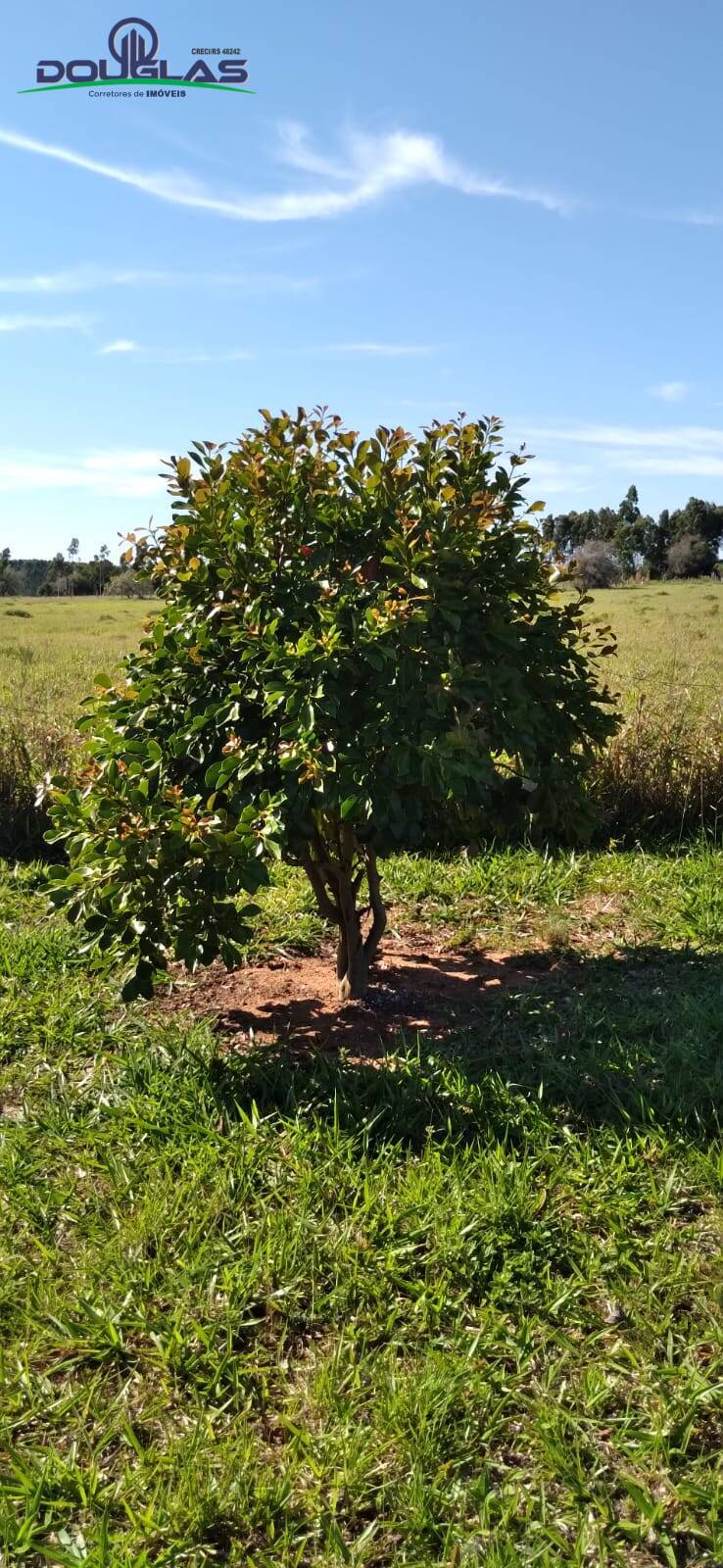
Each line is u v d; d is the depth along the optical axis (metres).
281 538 4.23
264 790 3.84
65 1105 3.76
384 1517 2.21
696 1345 2.63
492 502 4.29
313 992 4.91
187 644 4.25
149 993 3.81
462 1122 3.64
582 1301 2.82
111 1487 2.27
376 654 3.74
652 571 103.00
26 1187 3.30
